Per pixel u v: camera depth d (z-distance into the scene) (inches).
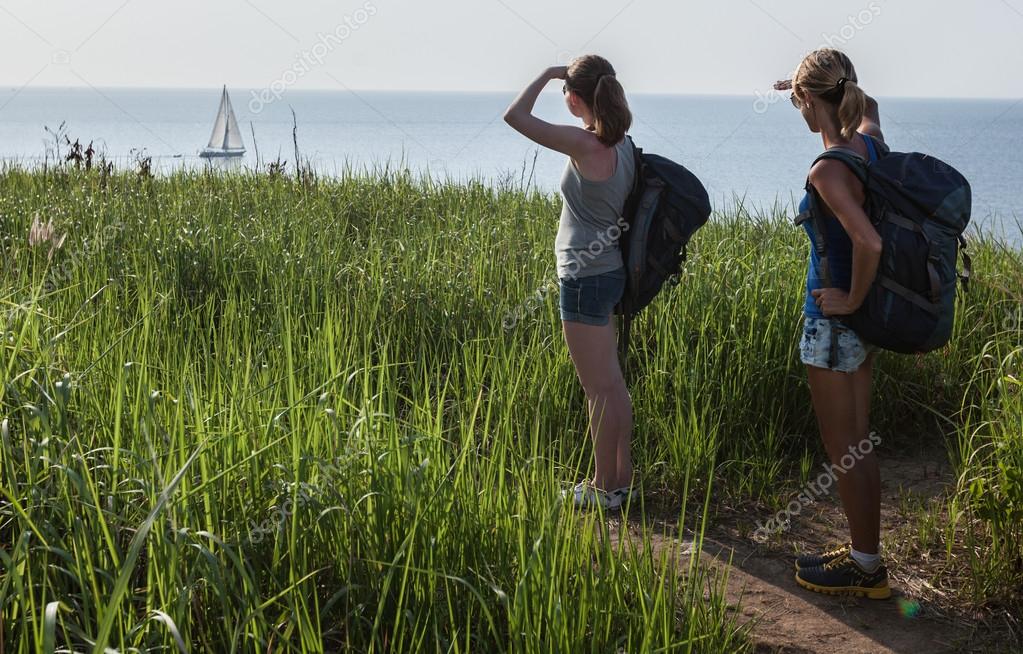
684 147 3538.4
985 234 311.7
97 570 101.0
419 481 124.3
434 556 118.5
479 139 4237.2
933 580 152.6
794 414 213.0
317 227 341.1
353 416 142.6
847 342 141.6
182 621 102.0
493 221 364.5
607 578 120.0
